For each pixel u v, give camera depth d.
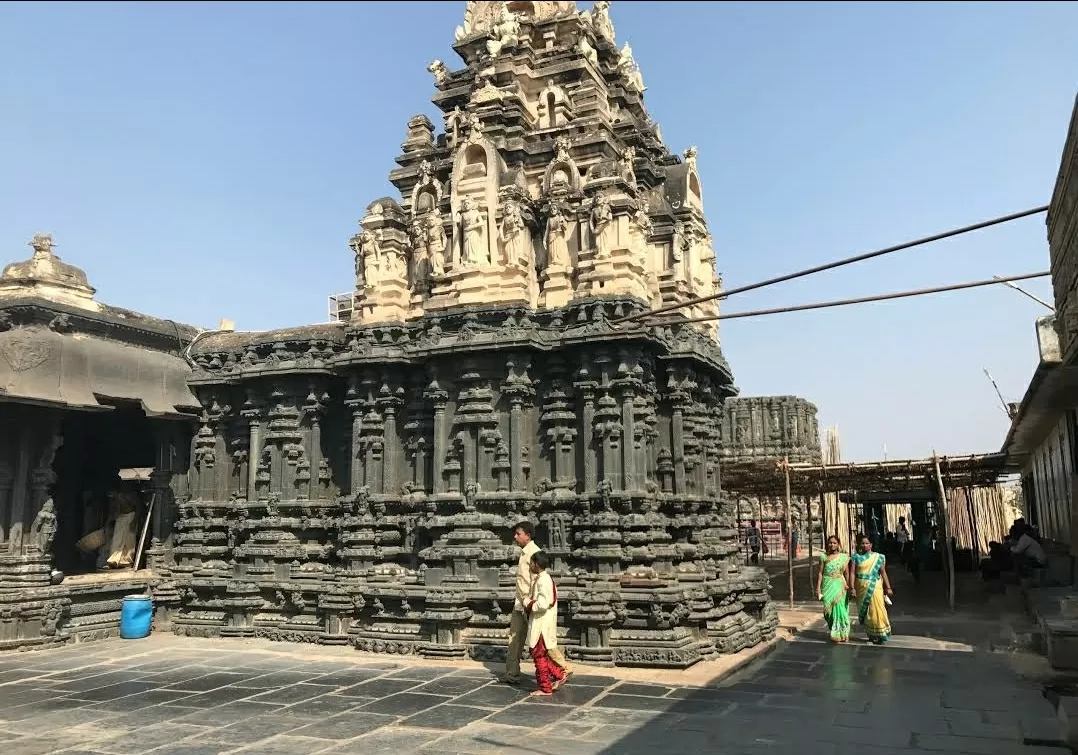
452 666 16.84
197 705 13.80
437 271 20.78
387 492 20.14
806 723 12.22
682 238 23.00
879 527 55.16
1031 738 11.23
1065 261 12.66
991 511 47.97
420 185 22.44
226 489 22.84
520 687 14.82
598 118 21.88
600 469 18.08
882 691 14.41
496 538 18.44
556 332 19.06
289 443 21.84
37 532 20.11
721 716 12.66
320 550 21.06
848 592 20.55
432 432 20.12
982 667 16.64
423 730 12.04
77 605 20.62
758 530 51.09
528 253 20.25
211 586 21.62
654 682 15.11
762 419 55.12
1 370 19.42
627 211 19.22
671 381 19.89
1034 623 22.22
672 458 19.62
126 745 11.52
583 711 13.05
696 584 18.02
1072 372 15.91
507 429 18.91
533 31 24.45
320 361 21.61
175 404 22.55
